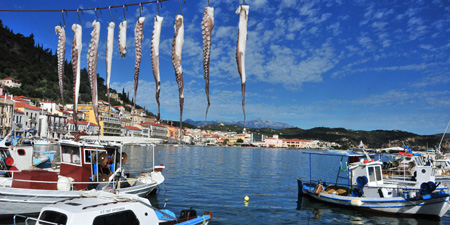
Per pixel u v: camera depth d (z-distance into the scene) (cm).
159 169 2492
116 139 1897
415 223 1764
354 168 2166
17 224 1424
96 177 1659
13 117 8619
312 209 2052
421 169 2336
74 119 888
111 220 860
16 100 10450
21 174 1546
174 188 2738
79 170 1603
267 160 8450
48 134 9975
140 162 5178
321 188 2311
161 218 1138
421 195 1873
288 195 2581
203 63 696
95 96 859
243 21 697
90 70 862
